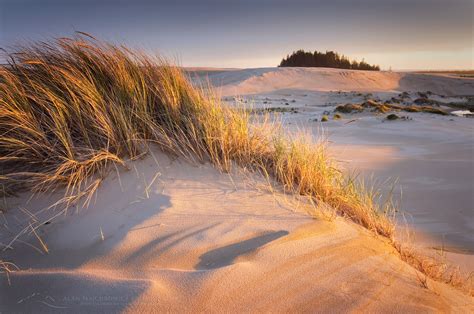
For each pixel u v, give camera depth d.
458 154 9.53
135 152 3.31
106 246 2.28
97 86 3.66
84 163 2.99
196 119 3.81
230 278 1.94
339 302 1.91
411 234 4.41
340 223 2.86
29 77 3.57
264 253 2.23
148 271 2.01
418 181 6.95
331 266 2.21
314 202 3.21
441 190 6.38
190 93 4.08
